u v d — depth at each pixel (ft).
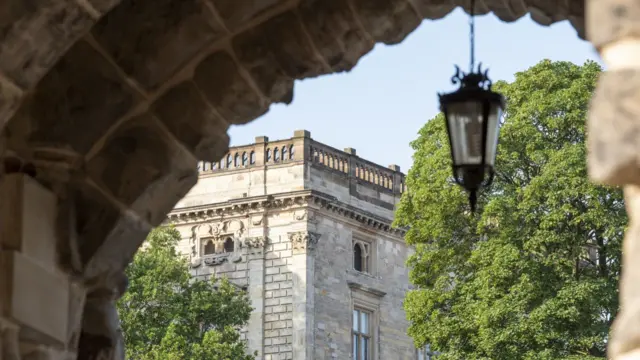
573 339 158.20
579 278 163.94
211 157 34.73
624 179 14.26
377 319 271.28
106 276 34.17
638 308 13.83
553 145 170.71
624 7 14.26
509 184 172.14
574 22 35.17
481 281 165.37
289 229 259.39
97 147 33.22
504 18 35.76
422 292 172.24
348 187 271.08
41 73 29.55
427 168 176.55
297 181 262.06
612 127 14.21
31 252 31.24
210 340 188.24
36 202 31.65
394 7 33.81
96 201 33.19
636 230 14.20
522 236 165.17
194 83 33.81
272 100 34.58
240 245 261.24
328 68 34.37
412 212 178.91
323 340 258.57
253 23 33.55
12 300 30.09
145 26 32.91
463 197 173.99
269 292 257.96
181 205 266.57
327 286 261.65
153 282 189.78
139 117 33.68
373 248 273.95
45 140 32.22
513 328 159.33
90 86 32.71
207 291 196.34
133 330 188.85
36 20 28.25
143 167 33.50
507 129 171.63
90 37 32.58
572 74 174.91
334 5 33.40
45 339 31.55
